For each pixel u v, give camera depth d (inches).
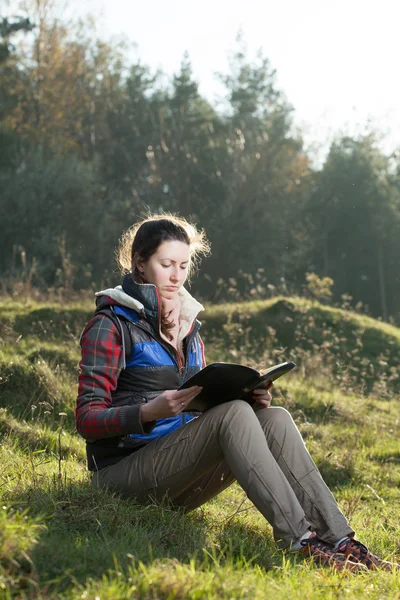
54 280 1272.1
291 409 375.9
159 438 154.0
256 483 141.9
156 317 155.2
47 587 103.7
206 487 160.2
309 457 151.1
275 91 1989.4
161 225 158.2
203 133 1878.7
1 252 1344.7
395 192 2055.9
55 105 1692.9
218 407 147.6
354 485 283.7
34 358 339.3
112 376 151.7
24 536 113.7
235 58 1973.4
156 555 126.9
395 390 486.0
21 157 1518.2
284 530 141.1
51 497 145.1
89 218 1400.1
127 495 154.5
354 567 138.9
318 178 2017.7
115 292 155.3
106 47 1781.5
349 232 2030.0
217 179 1728.6
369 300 2039.9
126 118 1839.3
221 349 488.7
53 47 1669.5
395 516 233.9
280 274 1683.1
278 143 1803.6
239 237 1646.2
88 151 1774.1
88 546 120.5
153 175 1733.5
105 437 148.7
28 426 245.0
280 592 117.4
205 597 106.9
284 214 1732.3
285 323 535.5
